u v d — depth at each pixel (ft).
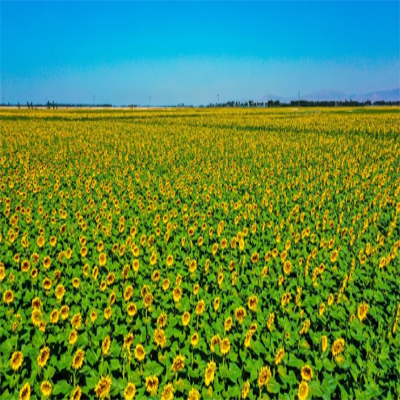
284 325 16.38
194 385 12.95
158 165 62.03
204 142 92.63
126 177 51.96
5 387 13.01
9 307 17.90
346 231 29.96
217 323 16.49
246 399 12.61
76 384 13.30
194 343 14.06
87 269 20.97
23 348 14.62
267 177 52.08
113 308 17.47
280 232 29.60
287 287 20.12
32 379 13.07
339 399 13.07
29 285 20.45
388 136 104.37
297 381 13.41
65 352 14.80
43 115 218.38
